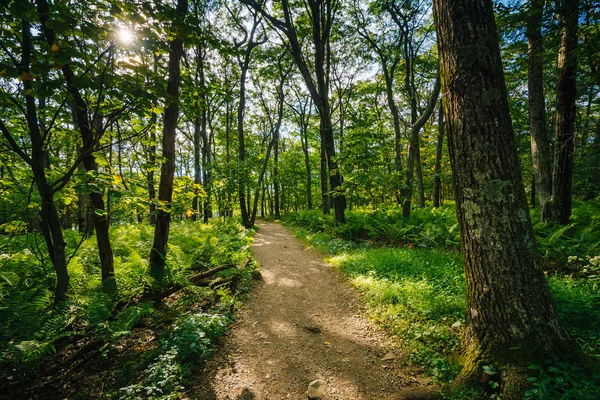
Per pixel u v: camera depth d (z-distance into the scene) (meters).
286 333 4.32
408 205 11.30
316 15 11.02
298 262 8.68
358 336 4.11
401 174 10.69
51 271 5.16
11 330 3.17
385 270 6.33
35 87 2.99
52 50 2.86
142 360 3.43
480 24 2.72
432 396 2.73
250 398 2.96
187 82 4.88
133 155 4.66
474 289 2.93
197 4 14.02
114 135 4.40
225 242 9.02
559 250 5.94
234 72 20.00
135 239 8.55
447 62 2.92
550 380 2.29
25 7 2.50
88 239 7.65
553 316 2.66
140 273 5.21
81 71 3.63
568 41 6.79
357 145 10.80
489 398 2.54
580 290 4.04
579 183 13.55
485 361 2.73
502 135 2.70
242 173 16.16
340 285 6.26
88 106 4.35
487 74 2.71
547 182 8.41
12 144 3.34
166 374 3.06
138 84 3.63
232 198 19.48
